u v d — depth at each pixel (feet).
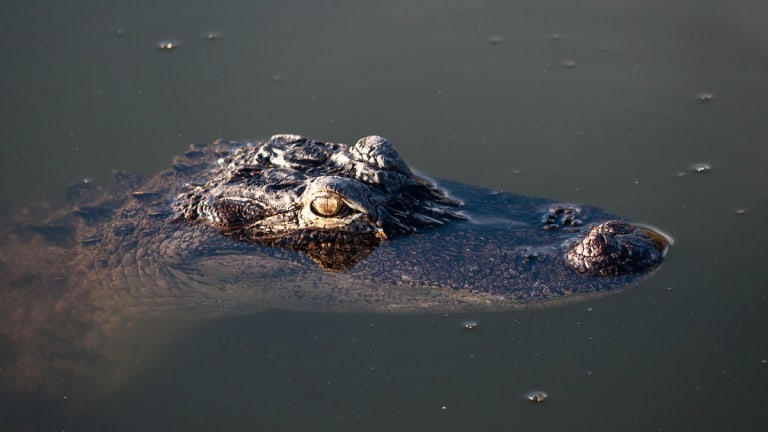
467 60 52.21
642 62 50.83
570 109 47.67
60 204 41.14
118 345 33.91
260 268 32.45
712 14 54.65
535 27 54.85
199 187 35.35
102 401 31.89
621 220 33.37
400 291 31.48
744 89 47.93
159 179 37.99
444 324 32.48
